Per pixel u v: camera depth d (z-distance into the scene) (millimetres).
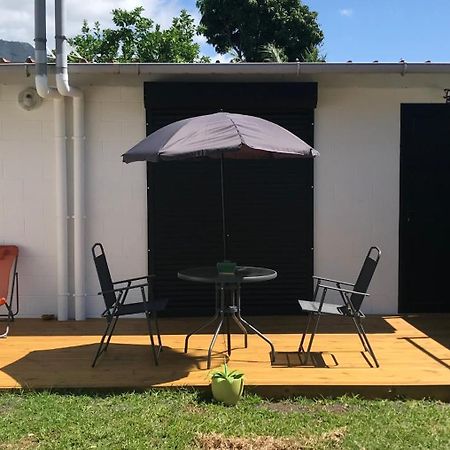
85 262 6785
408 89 6758
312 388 4395
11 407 4172
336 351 5371
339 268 6863
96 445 3561
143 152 4621
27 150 6699
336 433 3742
